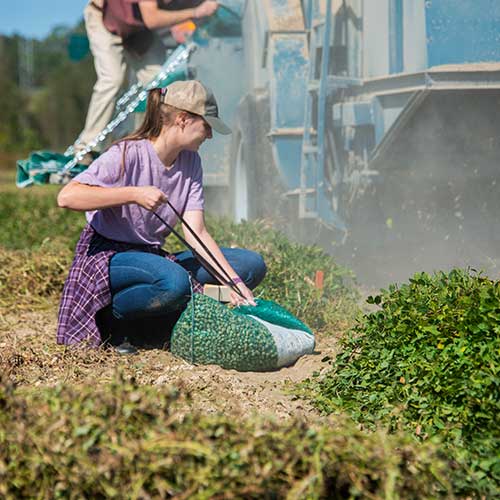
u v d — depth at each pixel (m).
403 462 6.19
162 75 17.75
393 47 14.03
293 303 12.11
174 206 10.84
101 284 10.40
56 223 22.41
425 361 8.37
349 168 15.83
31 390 8.45
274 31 16.50
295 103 16.59
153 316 10.64
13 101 126.56
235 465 5.94
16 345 10.88
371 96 14.73
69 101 121.19
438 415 7.77
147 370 9.81
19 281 14.91
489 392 7.63
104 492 6.06
